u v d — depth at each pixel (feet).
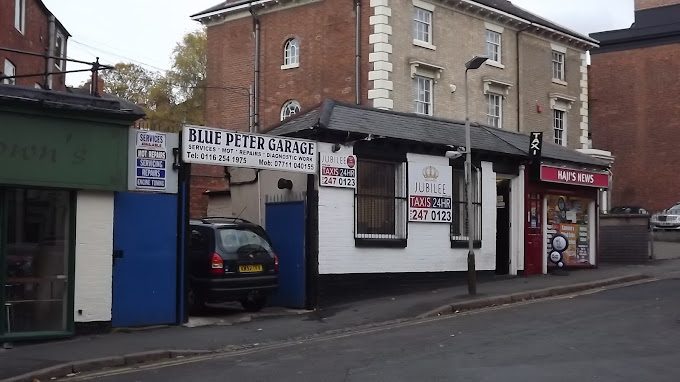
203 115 155.22
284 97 89.97
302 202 49.52
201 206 73.36
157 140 42.04
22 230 37.50
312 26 87.71
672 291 52.47
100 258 39.50
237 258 44.47
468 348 33.50
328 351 34.09
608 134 143.95
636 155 140.67
